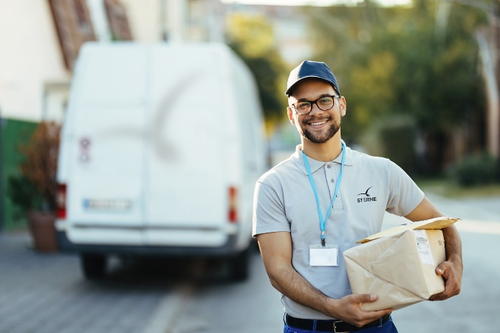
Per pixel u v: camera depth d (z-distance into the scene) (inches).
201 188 294.8
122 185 298.2
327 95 107.7
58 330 237.0
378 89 1093.1
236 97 312.7
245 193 314.2
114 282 331.3
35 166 418.6
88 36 684.1
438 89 1051.9
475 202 725.9
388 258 97.2
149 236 297.0
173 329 242.2
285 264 105.3
